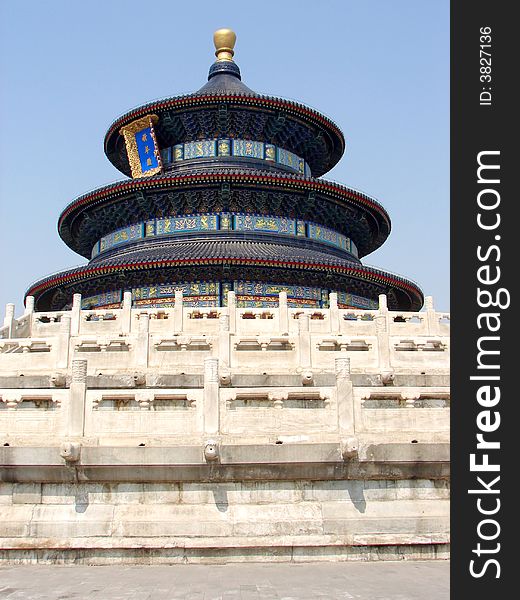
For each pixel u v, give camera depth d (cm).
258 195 6116
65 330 2848
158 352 2834
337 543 1884
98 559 1850
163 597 1472
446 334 3559
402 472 1978
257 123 6838
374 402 2336
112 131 7075
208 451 1867
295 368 2742
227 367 2700
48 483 1936
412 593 1510
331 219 6550
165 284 5734
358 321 3431
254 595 1487
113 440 1939
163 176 5994
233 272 5647
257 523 1908
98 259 6562
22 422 1986
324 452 1938
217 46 7700
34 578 1667
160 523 1894
